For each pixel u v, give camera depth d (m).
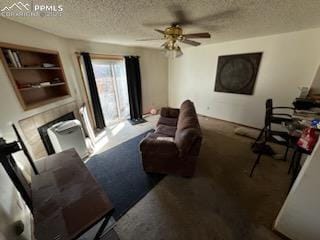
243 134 3.25
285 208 1.23
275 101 3.18
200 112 4.71
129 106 4.31
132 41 3.35
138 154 2.67
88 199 1.03
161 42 3.50
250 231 1.38
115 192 1.85
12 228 0.99
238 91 3.66
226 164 2.32
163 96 5.42
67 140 2.36
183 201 1.71
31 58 2.39
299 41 2.66
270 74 3.12
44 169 1.33
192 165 1.94
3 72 1.75
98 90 3.72
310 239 1.18
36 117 2.18
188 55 4.50
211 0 1.45
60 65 2.64
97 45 3.36
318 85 2.56
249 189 1.85
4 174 1.20
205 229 1.41
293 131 1.90
